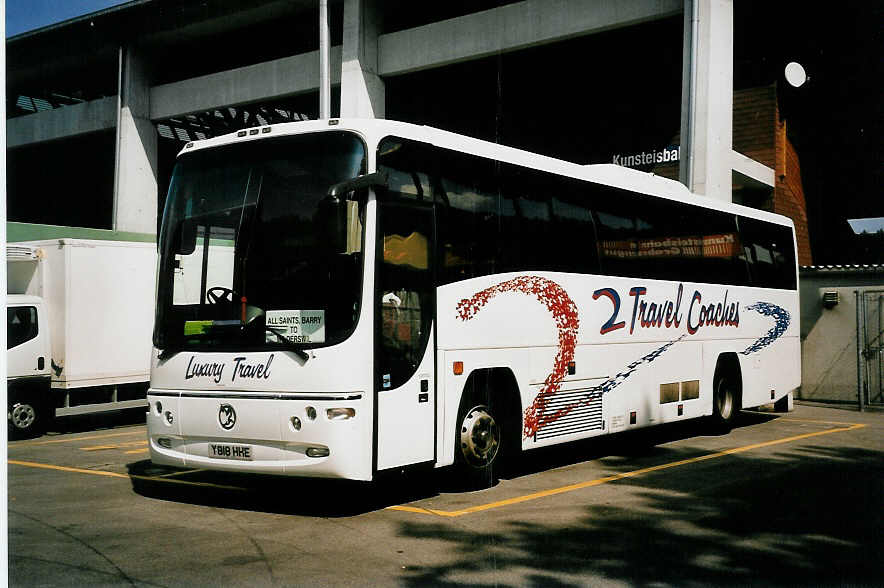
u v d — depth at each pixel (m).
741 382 13.94
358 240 7.41
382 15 22.92
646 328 11.55
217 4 25.23
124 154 27.62
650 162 21.39
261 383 7.45
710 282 13.20
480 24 20.97
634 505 8.13
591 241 10.62
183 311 8.09
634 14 18.59
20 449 12.45
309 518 7.54
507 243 9.23
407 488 8.98
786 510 7.92
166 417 8.02
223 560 6.13
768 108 22.55
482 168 9.03
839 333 18.48
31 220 34.97
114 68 29.88
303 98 28.94
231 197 8.05
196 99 26.78
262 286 7.67
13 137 31.98
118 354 15.36
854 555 6.39
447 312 8.31
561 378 9.88
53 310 14.70
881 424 14.98
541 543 6.70
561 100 23.17
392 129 7.89
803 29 22.89
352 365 7.25
